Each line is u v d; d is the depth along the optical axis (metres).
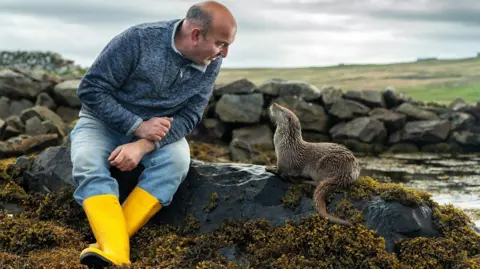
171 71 4.39
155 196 4.39
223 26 4.23
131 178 4.79
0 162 5.85
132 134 4.42
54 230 4.48
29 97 12.87
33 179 5.35
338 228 4.13
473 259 4.04
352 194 4.39
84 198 4.23
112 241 4.02
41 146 9.67
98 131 4.53
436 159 11.00
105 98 4.37
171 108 4.57
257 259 4.09
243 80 12.30
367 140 11.92
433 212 4.38
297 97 12.39
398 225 4.17
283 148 4.62
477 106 12.34
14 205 5.21
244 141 10.71
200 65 4.48
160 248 4.24
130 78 4.41
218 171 4.85
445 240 4.15
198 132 12.16
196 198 4.71
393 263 3.93
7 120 10.98
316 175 4.52
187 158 4.55
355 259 4.01
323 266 3.97
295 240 4.14
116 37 4.40
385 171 9.60
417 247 4.07
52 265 3.95
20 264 4.01
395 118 12.02
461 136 11.90
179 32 4.38
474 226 4.55
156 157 4.47
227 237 4.32
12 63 17.84
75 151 4.42
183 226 4.62
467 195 7.65
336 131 12.13
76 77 13.94
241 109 11.99
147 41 4.33
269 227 4.35
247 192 4.61
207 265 3.93
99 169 4.31
